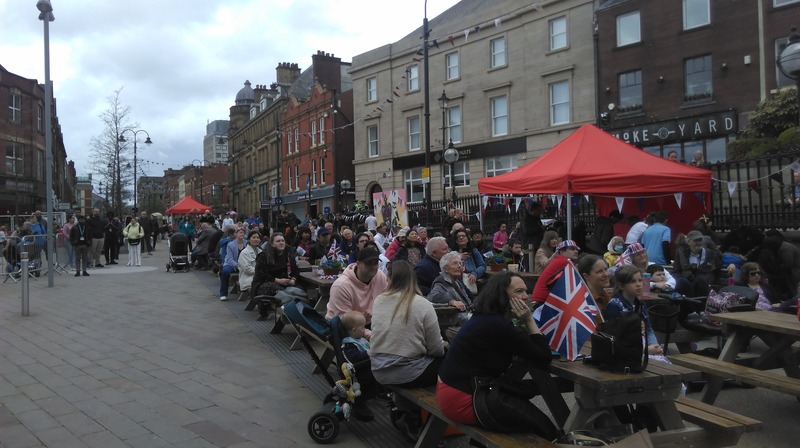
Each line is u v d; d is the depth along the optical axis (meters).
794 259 8.23
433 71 33.12
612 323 3.66
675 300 6.60
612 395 3.50
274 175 55.16
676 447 3.58
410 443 4.55
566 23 27.16
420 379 4.39
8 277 15.95
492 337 3.68
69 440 4.52
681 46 23.22
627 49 24.80
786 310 6.56
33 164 36.78
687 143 22.89
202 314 10.27
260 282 9.20
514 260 11.91
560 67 27.22
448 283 6.32
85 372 6.51
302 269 10.71
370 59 36.94
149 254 27.45
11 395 5.67
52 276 14.30
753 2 21.38
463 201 19.81
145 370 6.59
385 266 9.45
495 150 30.12
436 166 32.91
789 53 9.24
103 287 14.25
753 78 21.34
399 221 15.61
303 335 5.57
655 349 5.14
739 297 6.63
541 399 5.70
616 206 14.98
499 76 29.98
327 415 4.50
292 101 49.38
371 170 37.41
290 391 5.82
